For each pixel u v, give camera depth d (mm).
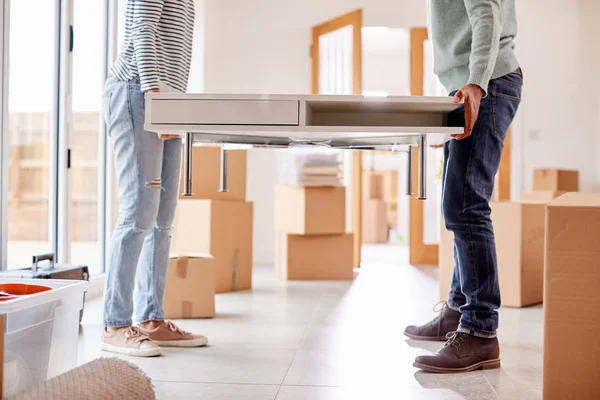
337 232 4719
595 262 1600
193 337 2404
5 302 1402
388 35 8914
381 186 10094
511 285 3541
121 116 2219
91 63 4164
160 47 2205
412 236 6398
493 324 2107
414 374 2018
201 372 2014
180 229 3992
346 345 2436
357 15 5727
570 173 5746
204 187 4086
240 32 6289
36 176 4918
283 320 2986
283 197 4910
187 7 2305
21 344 1475
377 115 1771
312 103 1607
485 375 2016
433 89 6676
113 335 2279
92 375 1360
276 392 1801
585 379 1610
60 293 1647
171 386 1851
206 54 5988
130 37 2201
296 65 6324
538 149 6398
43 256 2564
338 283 4531
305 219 4629
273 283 4512
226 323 2895
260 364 2125
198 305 3025
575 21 6363
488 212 2109
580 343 1611
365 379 1950
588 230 1602
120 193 2279
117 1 4203
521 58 6410
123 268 2273
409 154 2090
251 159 6301
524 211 3527
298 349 2361
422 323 2926
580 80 6371
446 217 2121
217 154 4113
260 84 6305
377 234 9656
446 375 2010
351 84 5781
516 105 2113
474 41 1891
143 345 2223
